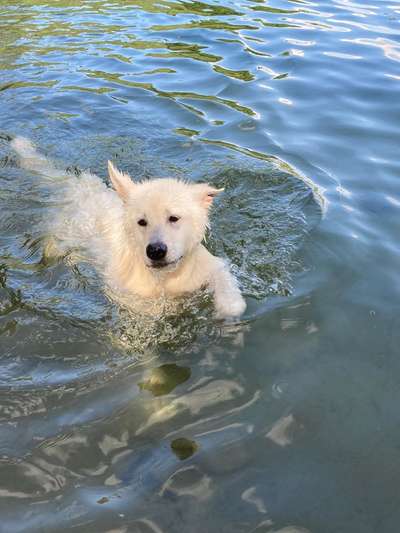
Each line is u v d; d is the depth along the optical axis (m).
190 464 0.67
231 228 1.21
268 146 1.52
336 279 1.01
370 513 0.61
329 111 1.68
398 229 1.14
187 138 1.59
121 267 1.10
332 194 1.29
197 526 0.60
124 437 0.72
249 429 0.72
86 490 0.65
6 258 1.14
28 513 0.62
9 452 0.70
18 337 0.92
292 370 0.82
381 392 0.77
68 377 0.83
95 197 1.35
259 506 0.62
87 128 1.66
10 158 1.51
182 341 0.91
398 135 1.53
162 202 0.98
